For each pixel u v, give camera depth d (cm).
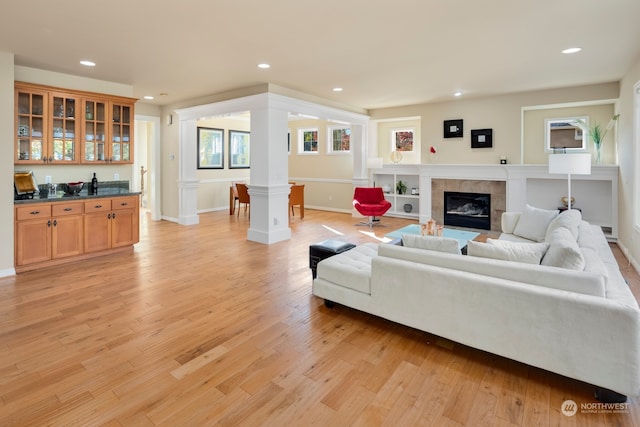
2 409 183
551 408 185
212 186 912
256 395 195
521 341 207
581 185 604
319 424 173
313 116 654
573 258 215
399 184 817
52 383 205
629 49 389
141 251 508
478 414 181
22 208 401
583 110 609
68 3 275
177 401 190
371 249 360
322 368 221
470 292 223
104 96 493
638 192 425
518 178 630
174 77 499
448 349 245
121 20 307
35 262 414
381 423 174
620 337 180
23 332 266
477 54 405
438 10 291
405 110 763
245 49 384
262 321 286
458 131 697
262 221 564
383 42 365
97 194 479
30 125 426
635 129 429
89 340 255
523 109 636
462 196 701
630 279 382
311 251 364
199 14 296
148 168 810
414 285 248
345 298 290
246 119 987
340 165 905
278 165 567
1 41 355
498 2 278
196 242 566
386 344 251
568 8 288
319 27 325
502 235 456
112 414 180
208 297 337
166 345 248
